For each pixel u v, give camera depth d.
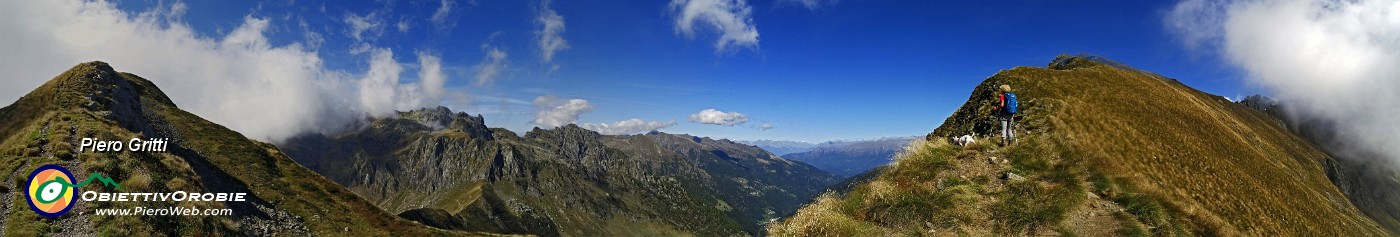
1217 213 21.92
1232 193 25.38
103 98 62.25
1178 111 45.03
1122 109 34.75
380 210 69.75
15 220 26.08
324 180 72.12
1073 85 38.25
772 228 16.30
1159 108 41.84
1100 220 15.18
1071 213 15.49
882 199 16.28
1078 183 17.50
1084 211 15.74
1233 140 45.22
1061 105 29.64
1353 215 40.50
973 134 28.83
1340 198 54.53
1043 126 25.64
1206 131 42.09
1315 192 42.22
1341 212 38.97
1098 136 25.95
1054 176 18.39
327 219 58.69
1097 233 14.51
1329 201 41.44
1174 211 15.84
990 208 16.19
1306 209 31.03
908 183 18.08
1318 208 33.88
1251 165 36.88
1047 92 33.19
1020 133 25.06
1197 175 25.84
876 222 15.71
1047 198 16.27
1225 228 15.19
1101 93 38.38
